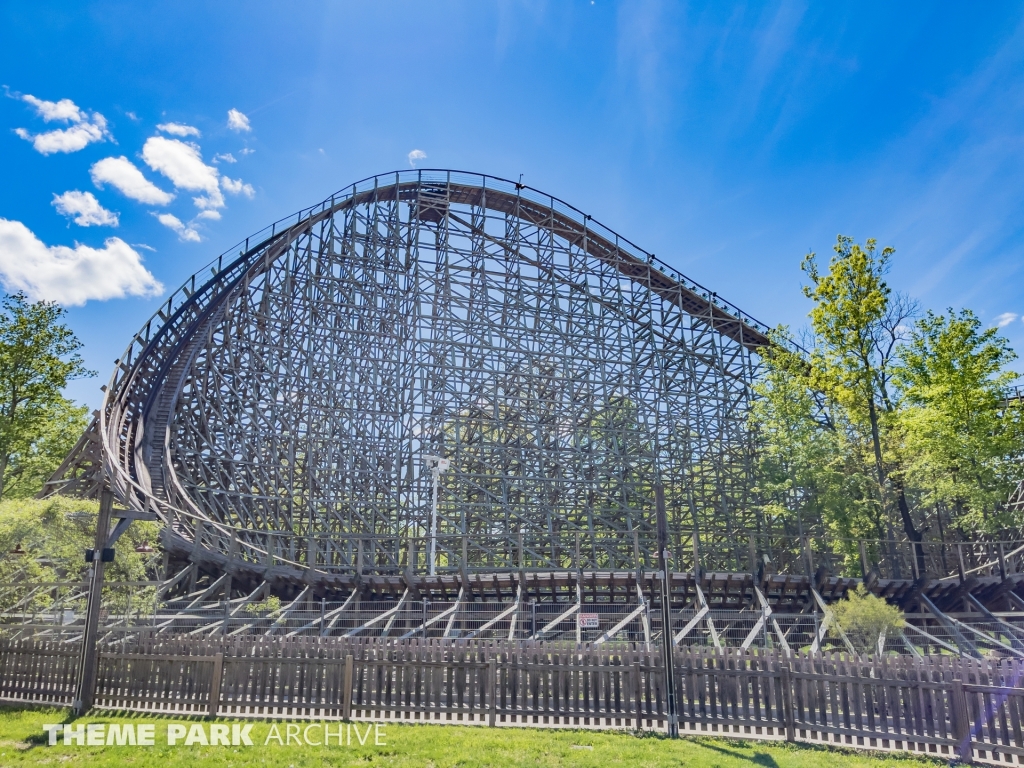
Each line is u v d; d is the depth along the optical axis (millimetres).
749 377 37750
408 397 32469
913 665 10875
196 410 30438
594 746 10414
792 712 11188
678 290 38469
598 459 34375
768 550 33969
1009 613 21875
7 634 14266
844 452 30031
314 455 31328
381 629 21078
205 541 24422
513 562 34375
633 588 24375
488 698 11930
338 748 10078
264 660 12367
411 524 33500
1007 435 26781
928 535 35500
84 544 17594
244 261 33812
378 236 34000
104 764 9164
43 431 34406
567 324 35719
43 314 33125
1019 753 9867
